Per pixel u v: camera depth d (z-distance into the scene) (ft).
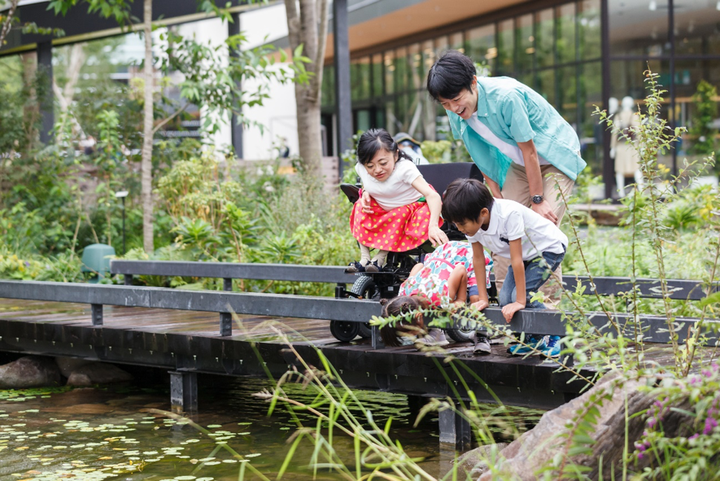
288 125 66.59
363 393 17.94
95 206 35.91
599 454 8.75
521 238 12.51
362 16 53.72
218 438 14.32
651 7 46.34
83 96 38.52
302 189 30.37
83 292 18.67
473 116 14.03
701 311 11.61
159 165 35.88
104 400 17.71
